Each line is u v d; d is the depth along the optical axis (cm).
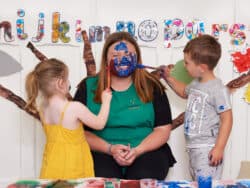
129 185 127
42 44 199
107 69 176
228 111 168
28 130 203
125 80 178
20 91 200
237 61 207
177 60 205
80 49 201
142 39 204
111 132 176
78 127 163
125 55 171
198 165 171
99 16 201
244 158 214
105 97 168
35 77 162
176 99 210
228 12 205
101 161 168
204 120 171
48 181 133
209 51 170
